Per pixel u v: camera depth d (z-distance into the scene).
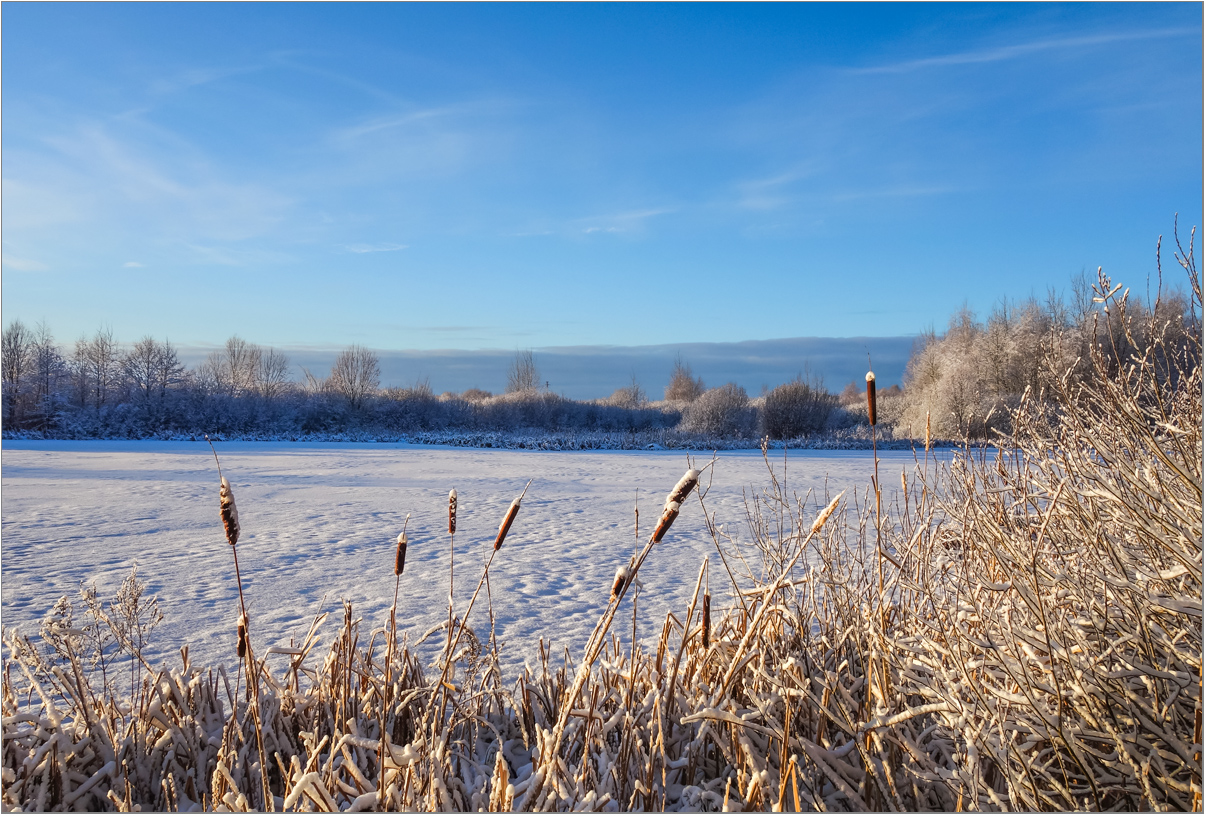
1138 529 2.41
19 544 8.97
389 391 50.41
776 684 2.30
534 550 9.04
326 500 14.06
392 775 2.02
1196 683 1.92
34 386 40.88
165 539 9.45
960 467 2.97
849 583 3.08
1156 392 2.33
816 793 2.04
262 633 5.29
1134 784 1.95
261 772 2.09
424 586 6.93
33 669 2.59
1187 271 2.13
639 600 6.39
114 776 2.24
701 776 2.36
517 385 63.22
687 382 72.62
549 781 1.91
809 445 36.50
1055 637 2.25
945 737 2.30
